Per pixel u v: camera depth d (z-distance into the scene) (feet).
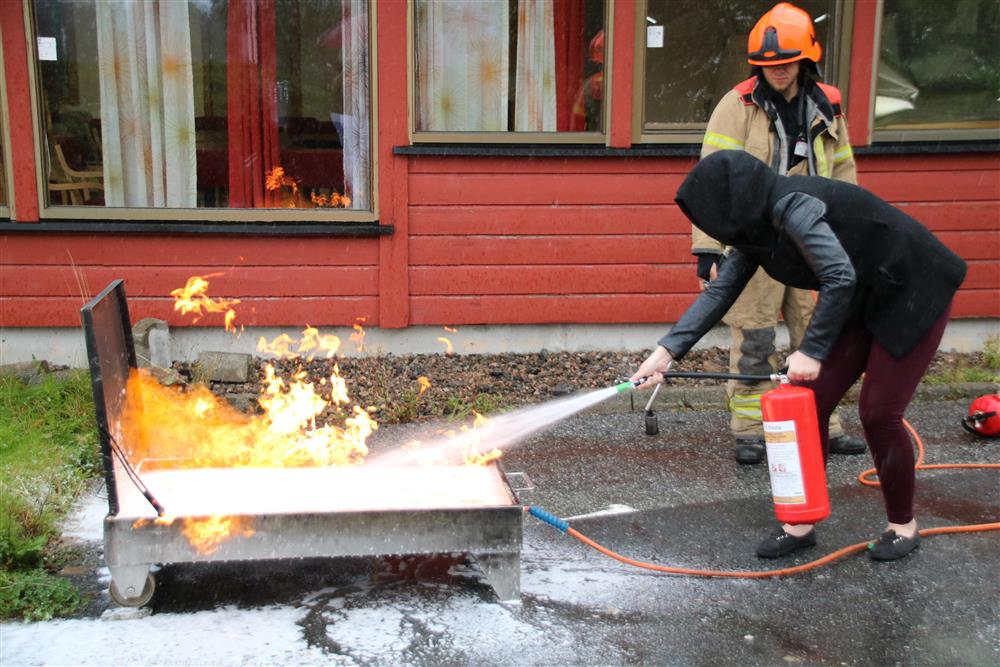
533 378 21.12
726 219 11.16
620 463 16.69
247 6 21.44
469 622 11.01
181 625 10.88
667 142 21.98
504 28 21.97
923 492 15.20
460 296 22.15
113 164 21.49
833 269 10.83
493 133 21.62
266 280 21.58
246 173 21.86
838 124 15.40
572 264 22.22
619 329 22.76
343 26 21.53
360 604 11.44
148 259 21.20
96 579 12.12
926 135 22.35
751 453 16.44
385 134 21.30
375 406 19.27
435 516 10.99
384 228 21.47
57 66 20.93
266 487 12.48
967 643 10.59
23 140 20.56
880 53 22.29
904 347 11.60
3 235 20.80
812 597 11.68
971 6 22.34
